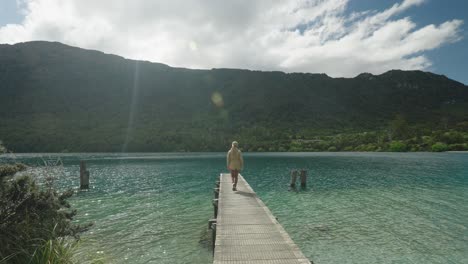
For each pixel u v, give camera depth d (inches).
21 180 226.4
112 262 355.9
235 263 229.6
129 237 449.1
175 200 745.6
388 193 770.8
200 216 578.2
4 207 218.2
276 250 259.1
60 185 1040.2
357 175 1192.2
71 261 236.8
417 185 889.5
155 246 410.3
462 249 375.9
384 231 455.2
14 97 6540.4
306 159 2342.5
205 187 971.3
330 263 345.1
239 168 593.0
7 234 205.2
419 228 464.8
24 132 4591.5
